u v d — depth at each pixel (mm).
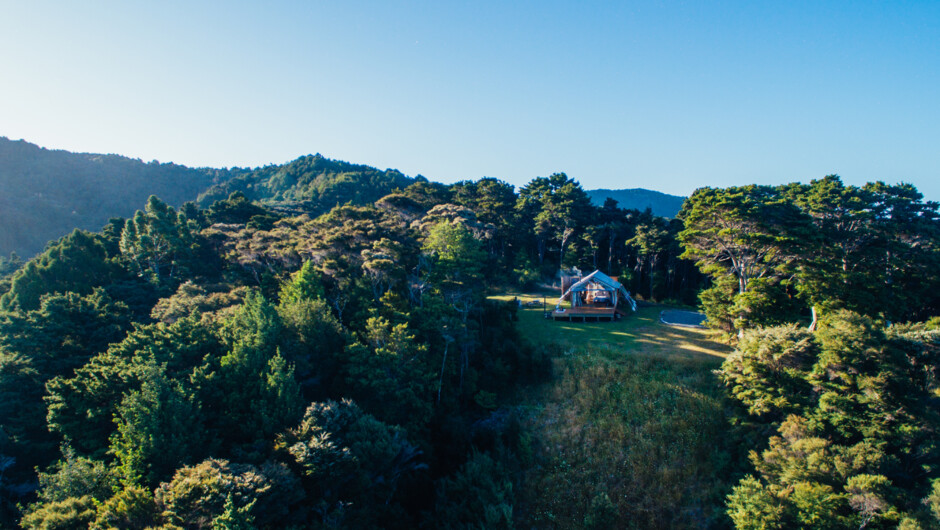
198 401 25328
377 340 32219
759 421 28219
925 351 23453
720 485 27891
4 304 47000
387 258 40219
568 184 75625
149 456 21828
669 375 36656
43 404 29953
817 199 46031
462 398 37625
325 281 44688
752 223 35906
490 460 29109
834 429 23375
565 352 42062
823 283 35156
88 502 19719
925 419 20500
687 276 70312
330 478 22516
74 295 41656
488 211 75625
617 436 32344
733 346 39375
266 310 32594
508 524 25219
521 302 60344
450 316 37219
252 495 18531
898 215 47062
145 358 27625
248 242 55094
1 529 23281
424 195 79875
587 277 53281
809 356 26234
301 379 31938
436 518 26219
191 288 46500
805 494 19797
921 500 18047
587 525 27562
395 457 26109
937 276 43750
